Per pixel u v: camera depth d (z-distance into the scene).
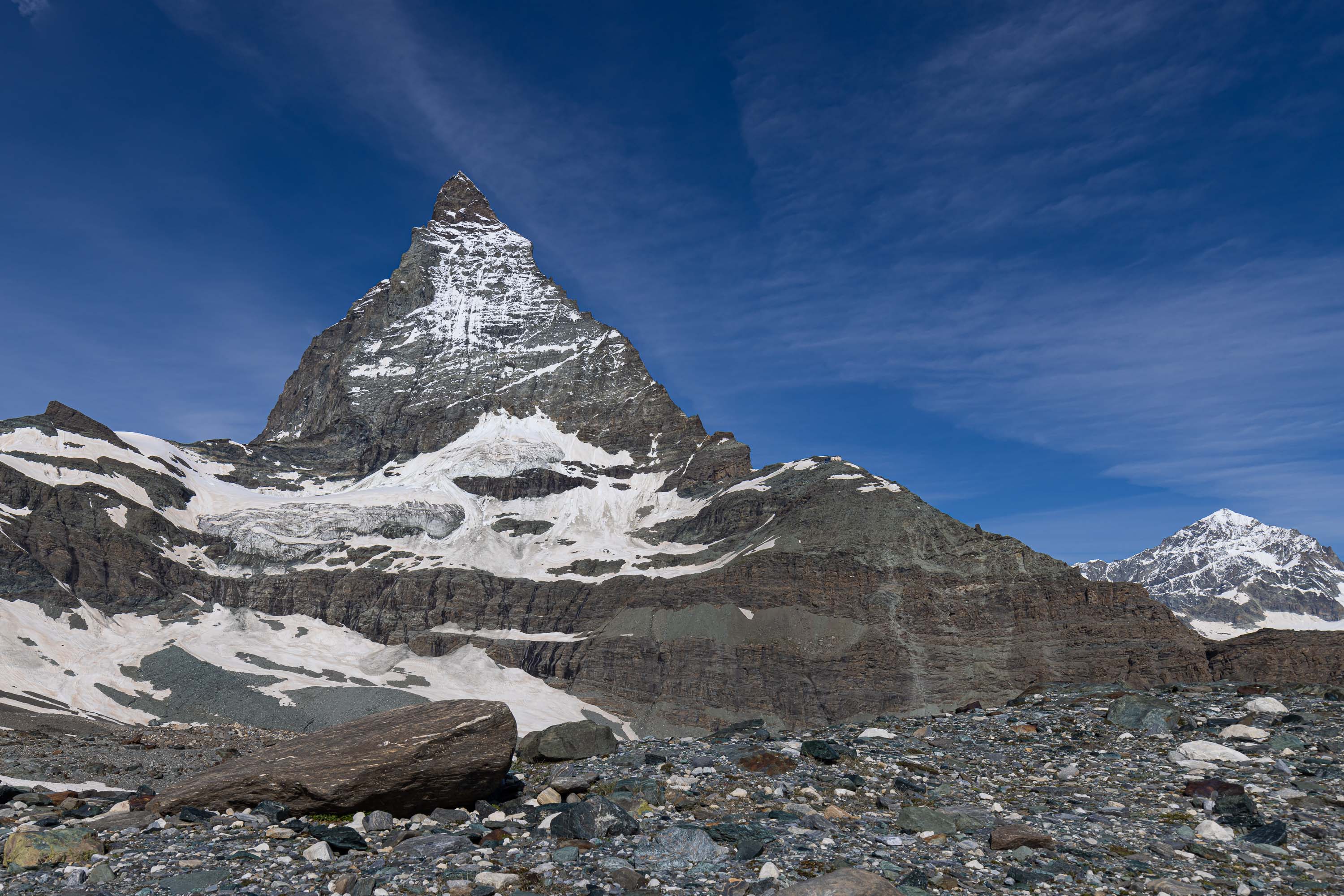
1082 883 12.34
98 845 13.98
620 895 11.73
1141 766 19.69
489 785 17.14
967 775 19.19
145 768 38.66
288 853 13.80
